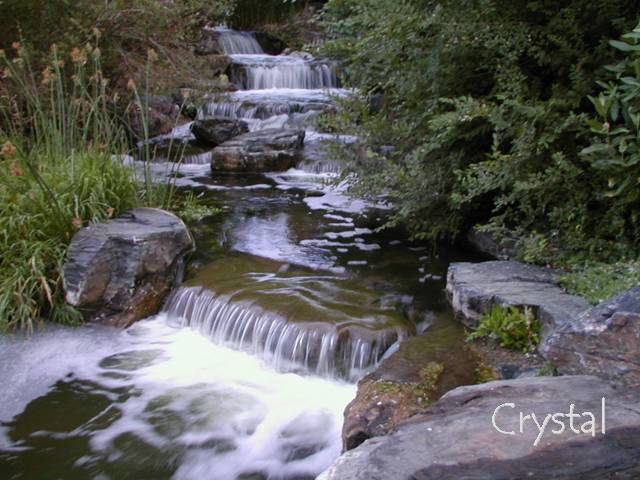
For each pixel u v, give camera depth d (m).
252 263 5.22
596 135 4.07
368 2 5.03
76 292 4.43
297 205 7.41
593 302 3.41
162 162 9.83
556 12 4.47
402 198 5.37
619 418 2.14
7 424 3.48
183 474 3.10
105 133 6.89
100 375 3.96
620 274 3.63
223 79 6.85
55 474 3.08
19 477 3.05
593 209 4.39
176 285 5.02
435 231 5.37
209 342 4.38
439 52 4.64
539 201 4.30
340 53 5.71
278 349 4.00
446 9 4.56
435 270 5.07
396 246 5.75
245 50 16.59
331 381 3.81
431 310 4.25
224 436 3.37
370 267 5.15
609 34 4.38
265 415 3.53
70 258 4.51
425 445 2.08
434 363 3.37
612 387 2.39
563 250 4.29
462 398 2.42
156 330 4.54
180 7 9.43
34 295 4.49
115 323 4.53
